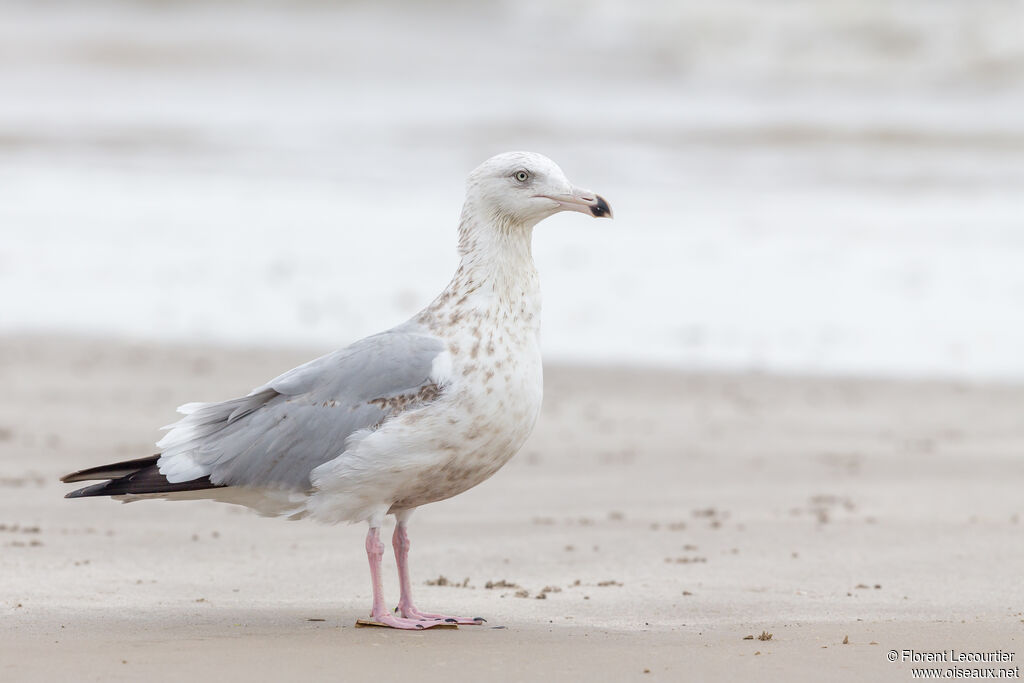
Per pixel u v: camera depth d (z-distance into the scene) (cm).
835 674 658
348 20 6206
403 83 4725
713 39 4719
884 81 4219
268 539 1016
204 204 2731
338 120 3909
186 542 1000
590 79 4581
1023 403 1562
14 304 2009
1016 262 2217
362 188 2912
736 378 1689
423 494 782
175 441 779
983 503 1156
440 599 855
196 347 1794
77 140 3547
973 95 4006
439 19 6053
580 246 2397
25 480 1191
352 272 2195
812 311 1981
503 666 671
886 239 2409
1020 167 3089
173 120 3941
